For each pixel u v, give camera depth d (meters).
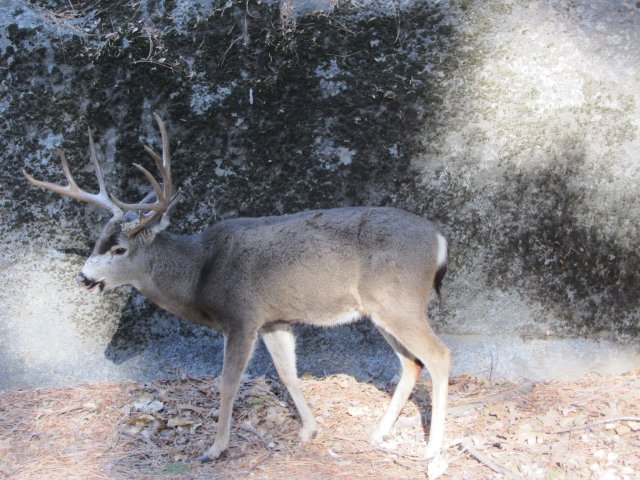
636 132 4.96
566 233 5.01
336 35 4.96
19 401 4.86
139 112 5.02
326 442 4.47
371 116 4.98
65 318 5.07
